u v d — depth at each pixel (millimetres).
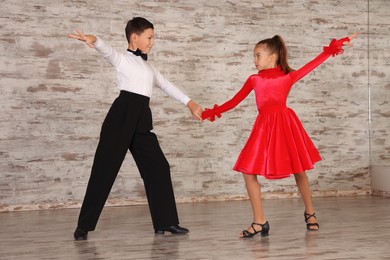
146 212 5406
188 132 6176
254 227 3980
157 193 4152
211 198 6250
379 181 6609
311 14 6586
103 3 5934
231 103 4250
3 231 4398
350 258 3240
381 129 6570
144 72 4117
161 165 4168
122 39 5988
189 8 6184
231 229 4340
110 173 4035
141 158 4180
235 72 6328
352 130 6723
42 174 5781
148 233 4215
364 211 5227
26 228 4531
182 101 4363
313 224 4223
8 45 5680
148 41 4188
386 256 3287
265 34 6434
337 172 6664
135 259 3324
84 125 5895
